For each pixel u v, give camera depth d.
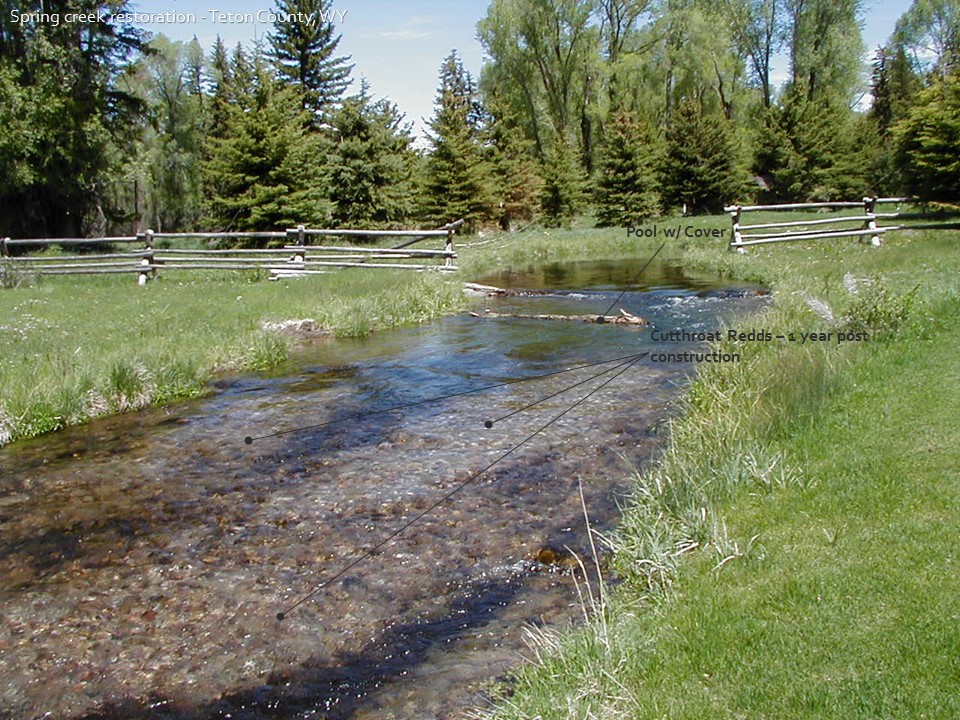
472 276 21.05
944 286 10.37
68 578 4.84
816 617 3.57
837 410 6.31
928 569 3.83
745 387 7.25
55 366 9.05
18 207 30.02
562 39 52.38
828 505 4.70
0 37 28.03
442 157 37.22
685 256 22.61
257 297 15.09
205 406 8.73
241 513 5.74
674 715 3.05
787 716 2.97
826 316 9.25
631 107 49.81
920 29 53.09
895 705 2.94
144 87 49.19
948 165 22.41
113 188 33.94
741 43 53.12
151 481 6.46
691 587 4.05
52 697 3.71
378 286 15.95
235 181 28.41
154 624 4.30
